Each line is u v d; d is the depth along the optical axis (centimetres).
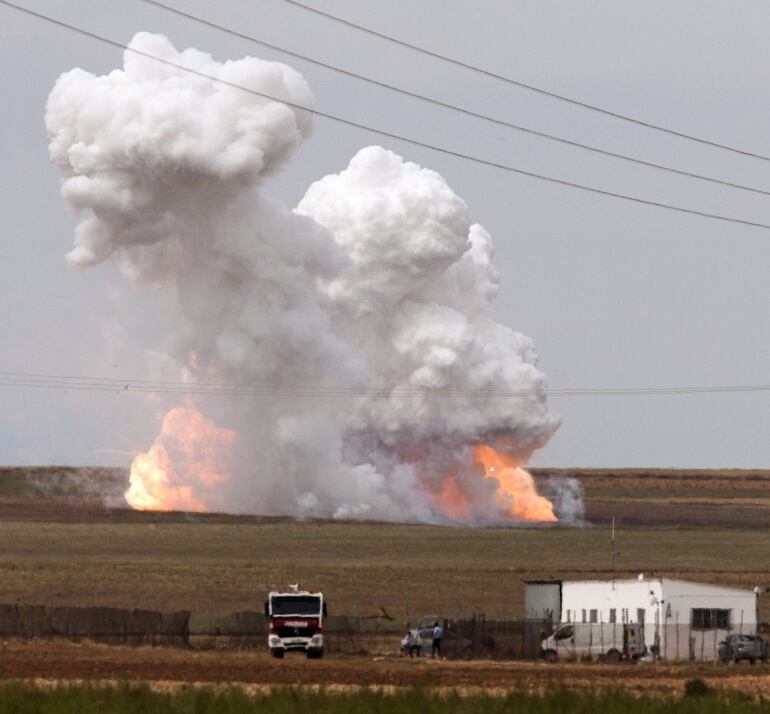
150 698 17138
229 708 16550
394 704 17112
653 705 17538
